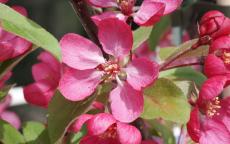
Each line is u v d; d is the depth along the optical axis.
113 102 0.24
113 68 0.25
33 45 0.26
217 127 0.25
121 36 0.24
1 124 0.28
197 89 0.26
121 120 0.23
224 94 0.29
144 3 0.25
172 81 0.25
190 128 0.24
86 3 0.25
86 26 0.26
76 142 0.26
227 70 0.25
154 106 0.24
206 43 0.26
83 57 0.24
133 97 0.24
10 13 0.24
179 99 0.24
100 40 0.24
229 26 0.25
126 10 0.26
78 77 0.24
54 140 0.24
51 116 0.24
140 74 0.24
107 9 0.27
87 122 0.24
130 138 0.23
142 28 0.28
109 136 0.24
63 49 0.24
